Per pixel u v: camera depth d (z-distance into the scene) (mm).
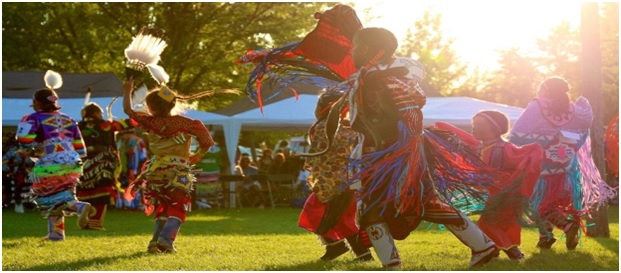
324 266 5848
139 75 7027
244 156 17797
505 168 6340
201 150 7066
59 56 26547
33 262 6367
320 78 6160
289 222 11992
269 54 6016
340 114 6066
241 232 9883
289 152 19547
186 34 26203
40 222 11953
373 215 5473
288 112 16469
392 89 5262
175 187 7004
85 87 17469
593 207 7652
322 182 6047
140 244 7902
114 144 10266
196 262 6262
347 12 5953
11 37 26734
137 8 26469
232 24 26297
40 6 26375
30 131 8102
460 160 5629
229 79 28250
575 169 7223
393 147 5273
